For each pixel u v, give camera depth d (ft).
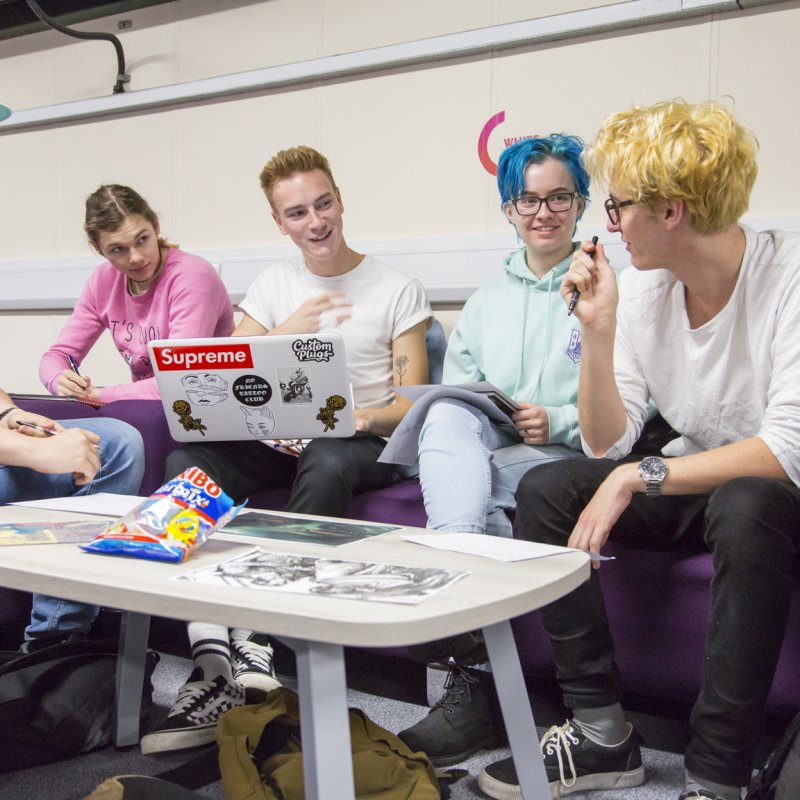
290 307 8.30
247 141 11.43
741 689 4.38
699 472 4.94
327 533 4.57
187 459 6.94
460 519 5.76
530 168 7.25
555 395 7.23
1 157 13.38
